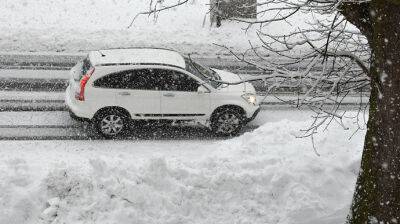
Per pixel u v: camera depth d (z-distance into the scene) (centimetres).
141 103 1298
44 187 849
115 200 838
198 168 969
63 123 1360
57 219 816
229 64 1850
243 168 968
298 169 941
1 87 1553
